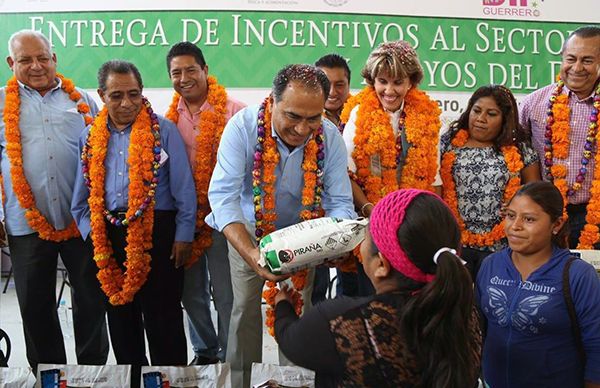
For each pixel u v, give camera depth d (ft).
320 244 5.77
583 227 9.37
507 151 9.10
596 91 9.30
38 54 8.85
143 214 8.49
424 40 15.26
